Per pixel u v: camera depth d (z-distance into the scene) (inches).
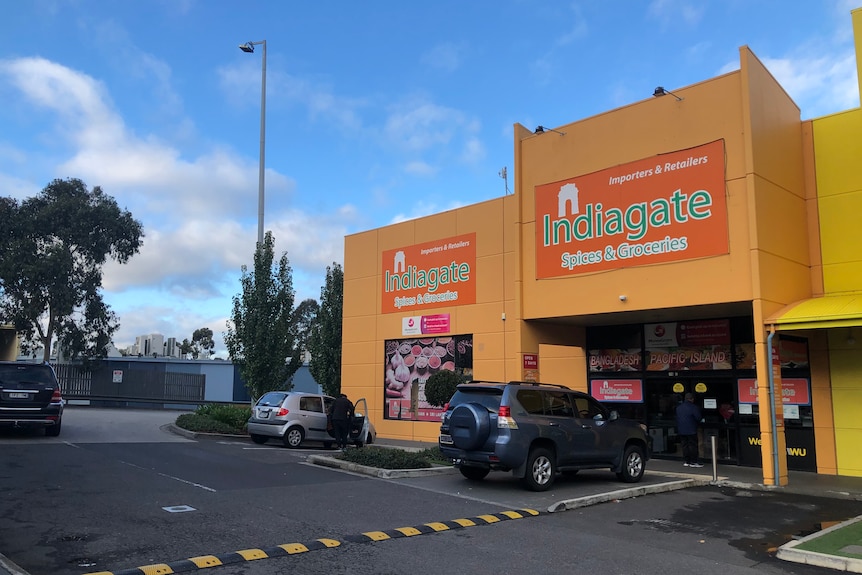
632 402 657.0
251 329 869.2
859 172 538.9
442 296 812.6
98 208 1539.1
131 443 644.7
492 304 756.6
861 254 530.0
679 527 335.9
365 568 246.1
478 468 478.0
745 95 490.6
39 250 1502.2
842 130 550.6
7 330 1263.5
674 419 627.8
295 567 244.8
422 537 299.3
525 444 428.1
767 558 278.7
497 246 761.0
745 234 483.2
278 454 611.8
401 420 842.2
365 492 416.5
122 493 378.0
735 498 424.5
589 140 589.0
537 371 629.9
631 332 665.0
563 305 590.2
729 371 592.7
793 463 546.0
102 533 285.9
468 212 796.6
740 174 490.6
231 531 296.8
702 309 537.3
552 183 613.0
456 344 792.9
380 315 890.7
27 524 299.0
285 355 881.5
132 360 1615.4
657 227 533.3
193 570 237.9
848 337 527.8
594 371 688.4
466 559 263.4
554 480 488.4
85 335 1520.7
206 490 399.9
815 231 555.2
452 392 710.5
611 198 566.3
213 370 1659.7
